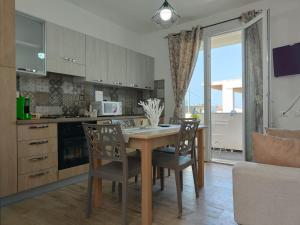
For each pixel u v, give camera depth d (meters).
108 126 1.78
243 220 1.42
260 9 3.33
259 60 3.19
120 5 3.51
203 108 4.02
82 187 2.71
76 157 2.86
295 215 1.25
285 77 3.09
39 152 2.44
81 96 3.65
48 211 2.04
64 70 2.97
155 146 1.92
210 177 3.02
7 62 2.19
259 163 1.46
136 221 1.87
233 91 5.47
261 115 3.17
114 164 2.07
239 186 1.42
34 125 2.39
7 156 2.18
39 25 2.77
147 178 1.80
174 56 4.23
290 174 1.26
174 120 3.38
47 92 3.18
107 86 4.15
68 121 2.74
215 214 1.97
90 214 1.97
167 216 1.94
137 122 2.98
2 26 2.16
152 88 4.63
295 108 3.02
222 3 3.44
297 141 1.40
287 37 3.08
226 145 4.96
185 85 4.06
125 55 4.02
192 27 4.03
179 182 2.01
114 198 2.35
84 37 3.27
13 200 2.26
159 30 4.58
